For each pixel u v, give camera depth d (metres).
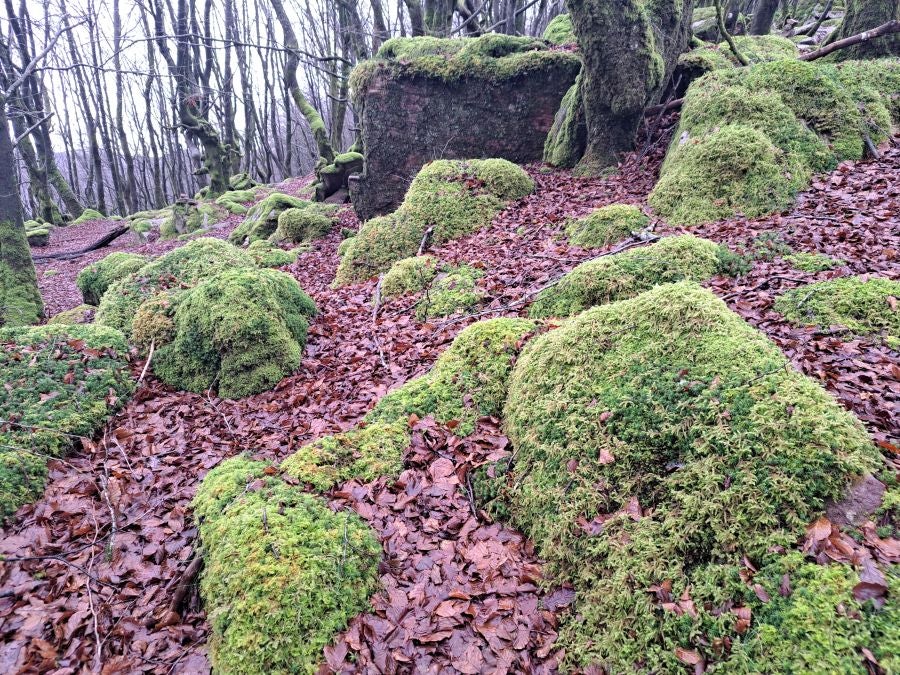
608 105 9.11
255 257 11.63
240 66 36.22
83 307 9.07
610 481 2.85
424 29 17.36
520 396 3.63
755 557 2.22
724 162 6.89
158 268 7.33
